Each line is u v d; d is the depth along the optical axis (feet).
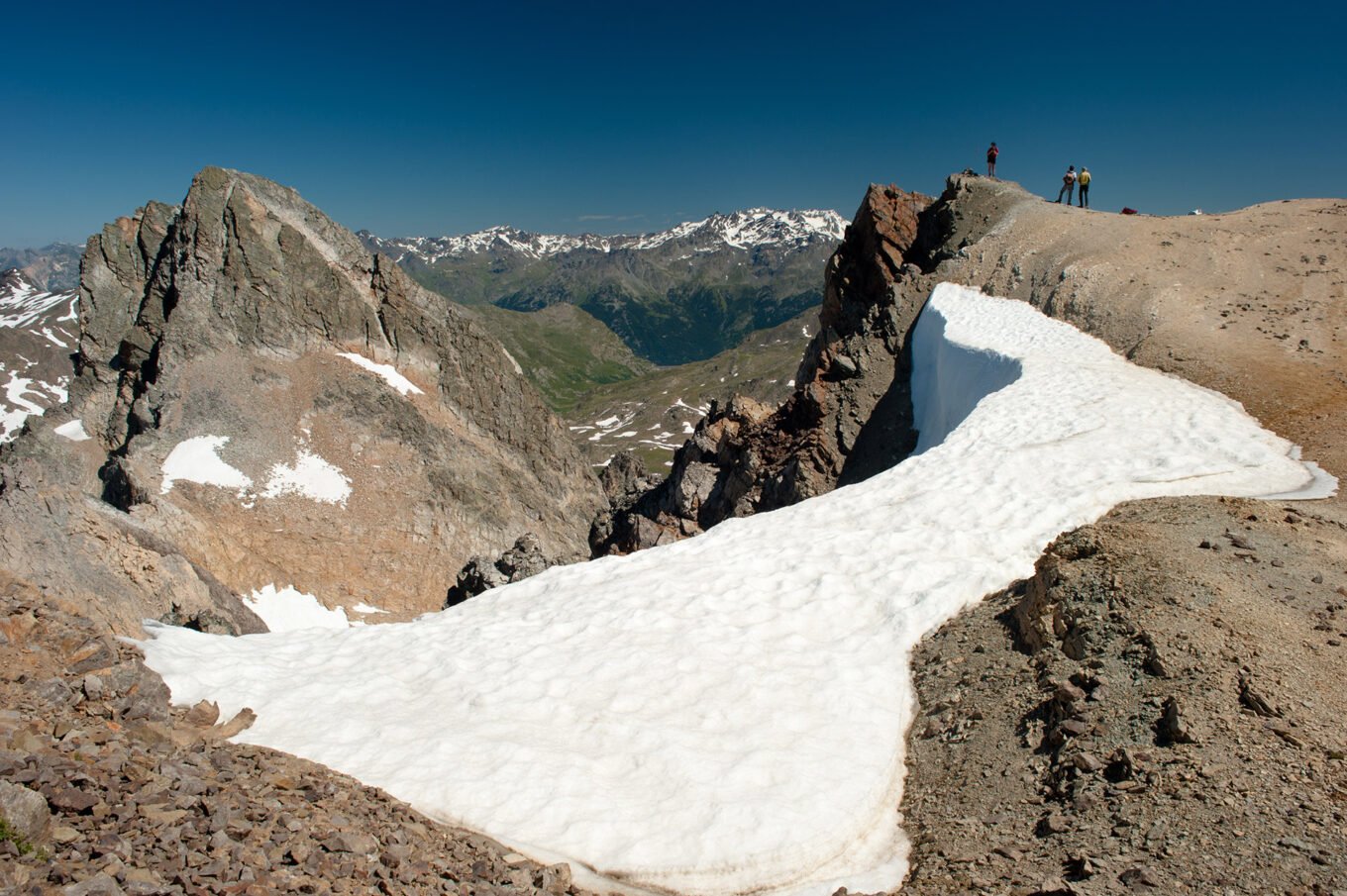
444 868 32.24
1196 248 147.64
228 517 278.46
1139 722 38.75
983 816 37.60
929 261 189.47
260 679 50.16
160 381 305.94
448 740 43.73
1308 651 41.39
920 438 147.02
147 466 280.10
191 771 34.68
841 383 166.30
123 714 40.68
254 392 314.35
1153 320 124.47
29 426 292.40
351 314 349.41
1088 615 47.42
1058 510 68.64
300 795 35.96
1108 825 33.47
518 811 38.83
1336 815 30.50
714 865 35.83
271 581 263.29
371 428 326.03
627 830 37.63
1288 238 145.07
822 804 39.14
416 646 56.08
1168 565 50.14
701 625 56.03
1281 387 97.35
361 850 31.30
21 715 35.45
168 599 107.24
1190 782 33.99
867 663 52.11
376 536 298.35
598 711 46.88
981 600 58.44
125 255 344.28
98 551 99.45
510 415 376.07
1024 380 108.99
